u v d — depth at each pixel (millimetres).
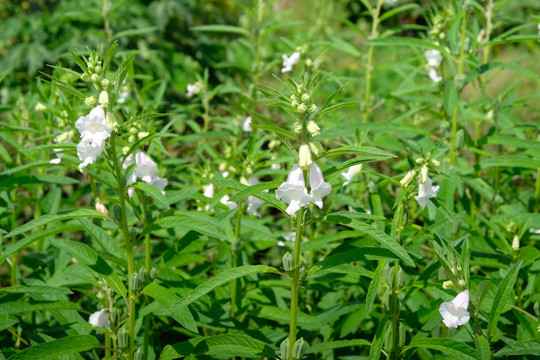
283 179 4867
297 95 2367
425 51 5152
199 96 5773
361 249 2645
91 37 8227
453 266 2492
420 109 4863
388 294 3029
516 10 11172
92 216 2754
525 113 7516
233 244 3582
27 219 5637
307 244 3492
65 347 2672
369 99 5496
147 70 8086
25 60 8227
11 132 4641
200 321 3201
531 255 3412
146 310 3002
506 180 4789
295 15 15047
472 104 4816
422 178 2678
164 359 2842
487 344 2451
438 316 3094
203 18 10531
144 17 9117
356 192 4613
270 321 3836
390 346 2979
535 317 3232
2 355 3211
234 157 4805
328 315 3572
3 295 3439
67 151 3000
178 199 3281
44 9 10117
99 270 2850
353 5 14672
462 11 4203
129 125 3168
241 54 10406
